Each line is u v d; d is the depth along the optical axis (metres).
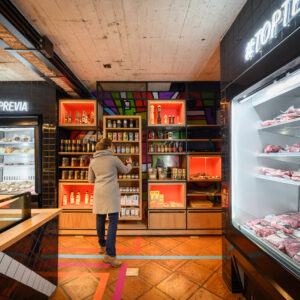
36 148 3.52
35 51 2.25
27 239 1.54
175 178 3.58
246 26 1.72
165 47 2.51
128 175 3.55
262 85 1.51
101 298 1.86
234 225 1.88
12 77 3.45
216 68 3.14
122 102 4.14
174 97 4.16
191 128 3.81
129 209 3.59
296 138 1.96
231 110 1.94
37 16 1.92
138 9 1.84
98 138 3.75
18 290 1.42
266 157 2.03
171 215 3.41
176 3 1.76
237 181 1.93
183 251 2.82
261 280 1.42
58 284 2.05
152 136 3.61
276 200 2.01
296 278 1.06
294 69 1.20
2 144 4.04
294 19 1.14
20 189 3.65
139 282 2.10
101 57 2.77
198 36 2.26
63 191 3.66
